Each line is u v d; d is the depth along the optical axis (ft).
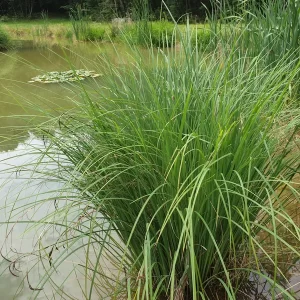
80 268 5.98
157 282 5.07
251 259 5.15
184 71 5.43
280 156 5.11
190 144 4.59
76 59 27.12
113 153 4.81
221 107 4.67
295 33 9.16
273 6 10.28
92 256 6.20
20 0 64.95
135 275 5.28
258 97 4.85
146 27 7.80
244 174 4.53
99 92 5.85
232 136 4.51
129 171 4.82
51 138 5.18
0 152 10.78
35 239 6.77
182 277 4.54
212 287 5.03
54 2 64.64
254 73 6.33
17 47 37.01
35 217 7.36
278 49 9.19
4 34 36.91
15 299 5.52
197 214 4.21
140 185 4.78
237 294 5.00
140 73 5.55
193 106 4.97
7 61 29.30
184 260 4.73
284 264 5.35
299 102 7.04
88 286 5.57
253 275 5.22
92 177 4.72
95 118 4.79
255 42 9.14
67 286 5.66
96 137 5.09
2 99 17.69
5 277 5.98
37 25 51.16
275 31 9.27
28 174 9.04
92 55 27.91
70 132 5.32
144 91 5.46
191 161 4.53
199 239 4.61
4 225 7.20
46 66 26.05
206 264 4.83
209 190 4.38
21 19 62.44
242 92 5.16
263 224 5.20
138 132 4.52
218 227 4.69
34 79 21.40
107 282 5.50
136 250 5.17
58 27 46.06
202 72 5.75
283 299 4.87
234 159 4.33
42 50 34.35
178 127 4.75
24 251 6.50
